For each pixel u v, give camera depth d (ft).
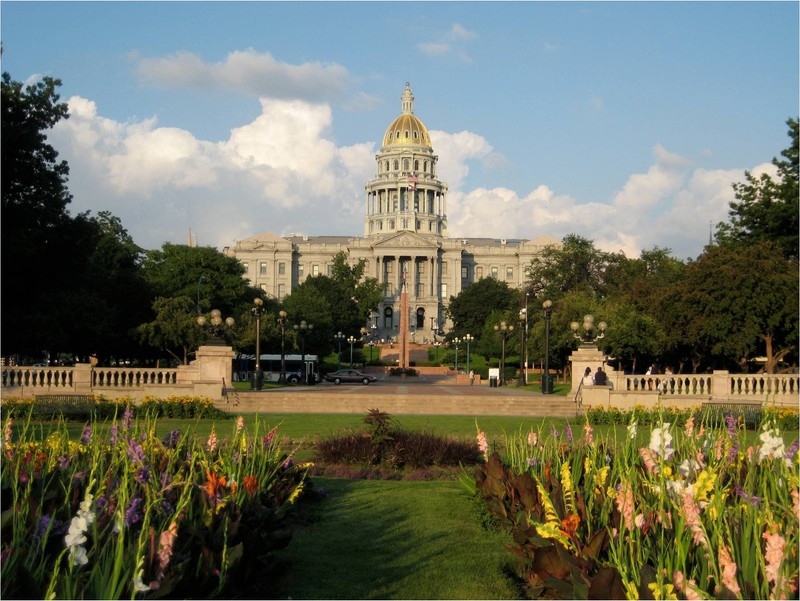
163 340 232.94
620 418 100.73
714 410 81.87
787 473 31.19
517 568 35.96
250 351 281.33
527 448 47.62
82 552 24.13
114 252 285.84
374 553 40.27
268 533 35.22
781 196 193.67
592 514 33.60
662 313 202.49
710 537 26.27
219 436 83.51
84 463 39.65
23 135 155.22
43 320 164.86
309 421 104.22
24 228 159.43
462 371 371.56
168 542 25.32
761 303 177.17
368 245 652.48
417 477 63.26
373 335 599.57
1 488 30.53
